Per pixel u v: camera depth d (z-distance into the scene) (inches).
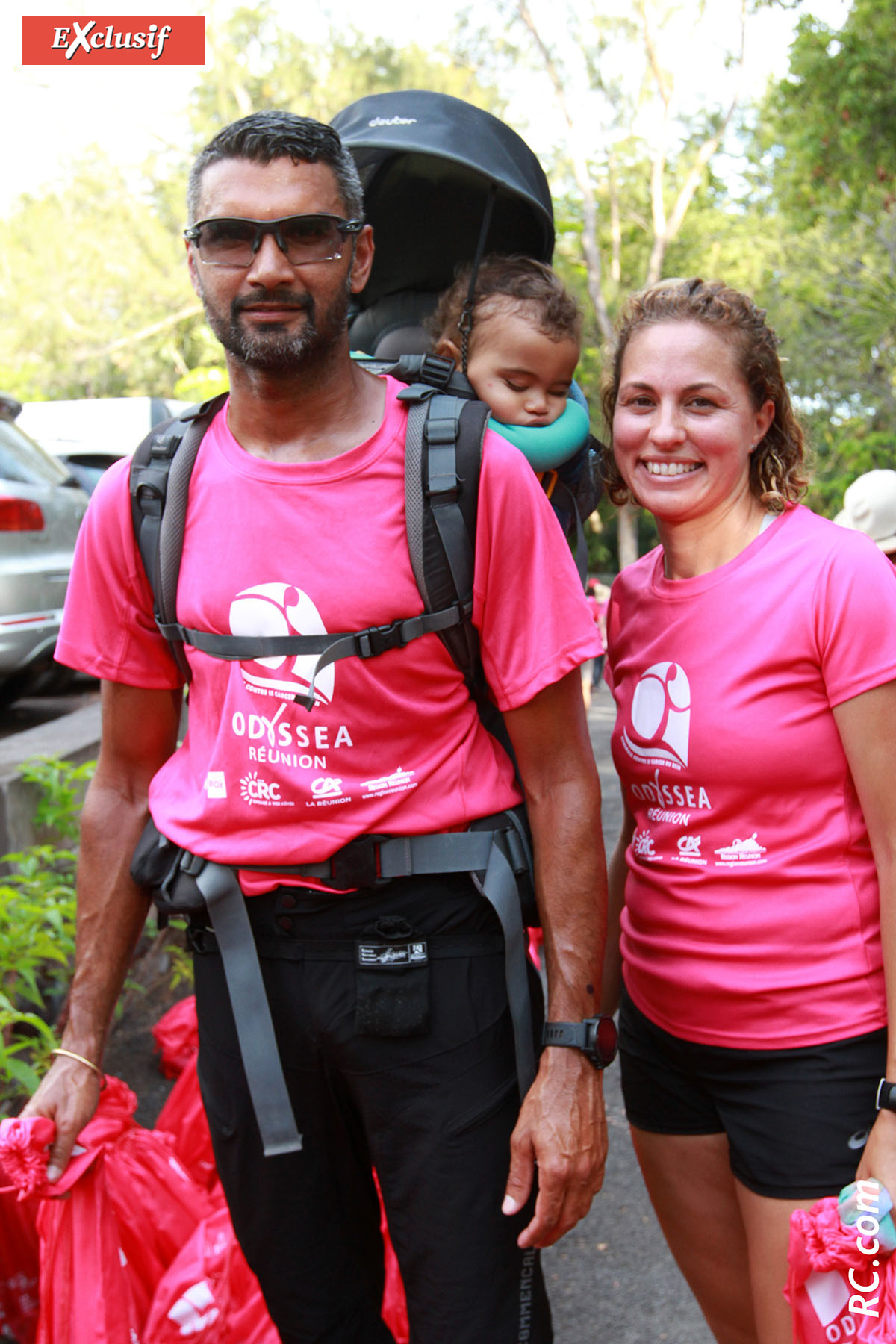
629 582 76.5
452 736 66.9
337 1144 72.9
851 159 695.7
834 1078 66.3
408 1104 67.4
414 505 63.8
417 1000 65.8
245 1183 72.4
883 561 65.8
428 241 92.7
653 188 1035.3
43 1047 117.6
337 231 63.7
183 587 67.2
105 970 75.5
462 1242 67.4
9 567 241.0
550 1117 64.0
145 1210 86.9
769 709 66.6
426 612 64.4
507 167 84.0
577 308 86.1
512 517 64.6
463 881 66.9
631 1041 77.9
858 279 689.6
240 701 66.0
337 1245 74.0
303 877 66.5
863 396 729.6
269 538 64.7
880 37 662.5
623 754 74.2
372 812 65.1
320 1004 67.6
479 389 84.6
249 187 62.8
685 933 70.2
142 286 1043.9
